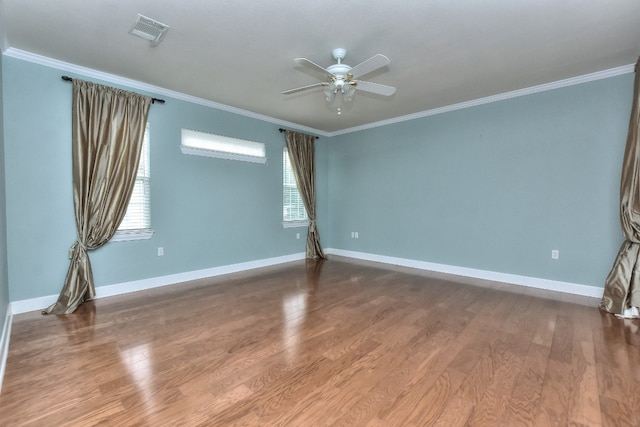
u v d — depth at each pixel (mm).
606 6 2324
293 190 5977
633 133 3094
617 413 1696
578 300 3604
